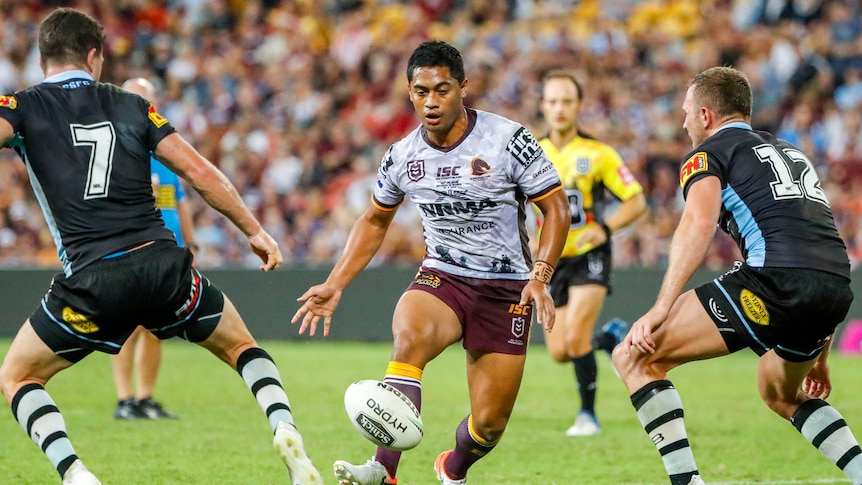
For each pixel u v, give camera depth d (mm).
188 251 17578
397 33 72250
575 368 29047
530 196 18484
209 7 74250
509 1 74750
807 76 67188
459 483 20078
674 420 17906
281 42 72500
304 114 67000
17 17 70125
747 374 41656
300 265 56969
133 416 30219
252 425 29359
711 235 17594
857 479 18531
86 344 17094
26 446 25844
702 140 19422
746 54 69625
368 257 19500
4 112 16703
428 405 33375
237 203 17281
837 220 57906
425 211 18734
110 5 72812
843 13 71125
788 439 27938
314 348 47969
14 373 17078
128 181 17047
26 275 48500
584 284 29156
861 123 64125
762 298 17719
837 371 42062
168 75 69750
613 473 23641
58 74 17500
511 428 29641
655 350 18250
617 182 29891
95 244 16781
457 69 17719
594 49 70062
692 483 17719
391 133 65250
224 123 66812
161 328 17594
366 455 25516
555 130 30391
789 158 18453
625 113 64750
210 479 22484
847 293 18016
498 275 18688
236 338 17906
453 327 18562
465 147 18141
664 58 69250
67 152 16812
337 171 62750
